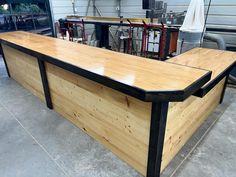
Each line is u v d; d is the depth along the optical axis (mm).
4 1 5000
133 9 5547
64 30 5359
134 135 1508
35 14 5637
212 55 2371
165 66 1510
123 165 1706
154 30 4199
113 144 1785
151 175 1509
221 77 1801
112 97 1544
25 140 2025
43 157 1804
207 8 3936
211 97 2262
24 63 2832
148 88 1116
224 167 1688
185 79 1249
